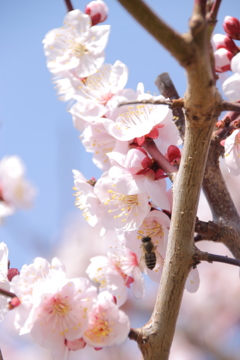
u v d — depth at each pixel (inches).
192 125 20.6
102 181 23.2
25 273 22.7
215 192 23.3
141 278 24.1
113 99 23.5
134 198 23.0
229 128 23.5
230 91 22.6
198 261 21.4
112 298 22.5
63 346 22.4
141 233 23.4
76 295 22.5
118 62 24.1
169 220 22.7
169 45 19.6
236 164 23.3
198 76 19.9
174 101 20.4
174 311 21.4
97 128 23.7
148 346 21.4
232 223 23.1
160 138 23.4
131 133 22.9
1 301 23.4
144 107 23.3
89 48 24.4
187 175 21.0
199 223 22.9
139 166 22.7
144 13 19.3
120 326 22.2
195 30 19.5
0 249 23.7
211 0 21.0
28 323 22.3
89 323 22.3
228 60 24.5
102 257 24.4
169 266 21.4
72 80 24.4
